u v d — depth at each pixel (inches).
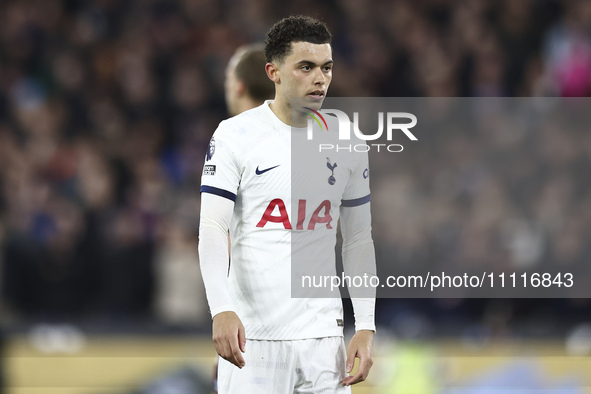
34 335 869.8
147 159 1423.5
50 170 1371.8
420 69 1553.9
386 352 834.8
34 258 1164.5
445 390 821.9
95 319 936.9
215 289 438.3
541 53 1545.3
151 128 1505.9
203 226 455.5
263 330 465.4
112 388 852.6
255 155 462.9
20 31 1619.1
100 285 1165.7
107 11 1674.5
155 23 1654.8
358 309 484.7
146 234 1226.6
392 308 870.4
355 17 1638.8
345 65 1560.0
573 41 1487.5
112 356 856.9
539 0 1577.3
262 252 465.7
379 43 1592.0
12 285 1151.0
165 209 1264.8
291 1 1670.8
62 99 1552.7
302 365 464.1
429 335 835.4
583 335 829.2
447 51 1565.0
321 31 461.1
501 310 902.4
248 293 469.1
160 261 1119.0
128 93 1557.6
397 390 825.5
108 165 1396.4
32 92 1553.9
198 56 1608.0
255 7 1679.4
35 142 1432.1
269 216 465.4
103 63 1604.3
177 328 865.5
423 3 1640.0
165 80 1584.6
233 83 554.3
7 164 1382.9
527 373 818.2
